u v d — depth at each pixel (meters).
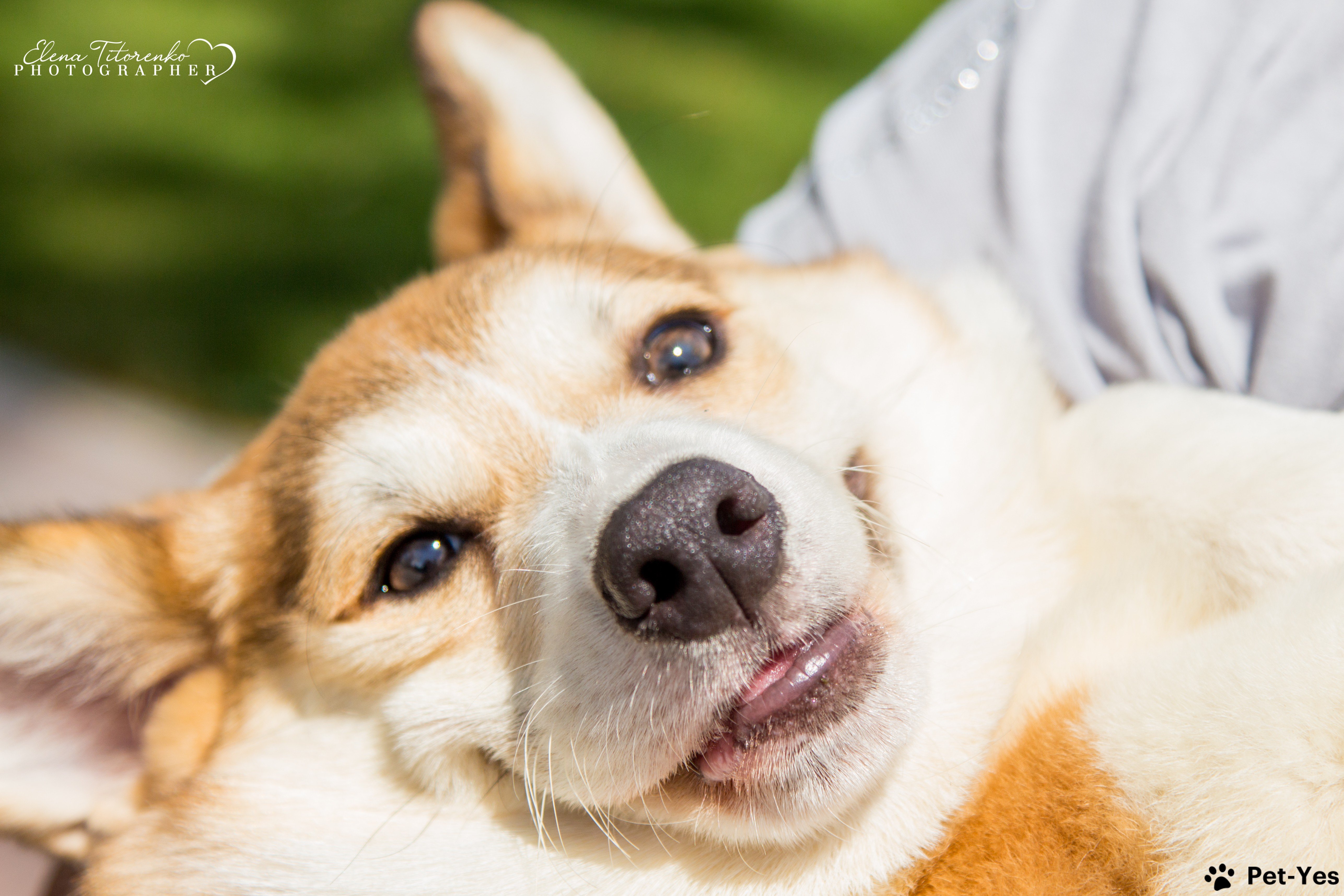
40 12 1.05
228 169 0.90
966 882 0.31
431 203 0.82
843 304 0.38
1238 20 0.35
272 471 0.36
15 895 0.46
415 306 0.36
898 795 0.31
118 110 0.98
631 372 0.34
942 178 0.39
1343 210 0.33
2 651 0.33
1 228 0.86
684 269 0.37
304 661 0.34
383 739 0.34
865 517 0.33
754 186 0.77
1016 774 0.31
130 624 0.35
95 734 0.35
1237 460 0.32
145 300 0.78
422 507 0.33
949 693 0.33
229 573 0.36
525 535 0.31
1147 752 0.29
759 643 0.29
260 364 0.72
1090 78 0.37
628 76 0.89
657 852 0.32
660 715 0.29
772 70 0.90
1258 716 0.28
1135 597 0.32
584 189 0.41
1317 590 0.29
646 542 0.29
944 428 0.35
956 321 0.37
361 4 1.07
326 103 0.96
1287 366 0.33
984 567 0.34
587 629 0.30
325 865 0.33
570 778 0.31
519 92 0.41
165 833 0.34
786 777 0.30
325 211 0.84
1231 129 0.34
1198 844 0.29
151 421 0.69
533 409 0.33
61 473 0.65
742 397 0.34
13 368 0.73
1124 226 0.35
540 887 0.32
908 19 0.97
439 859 0.33
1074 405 0.37
